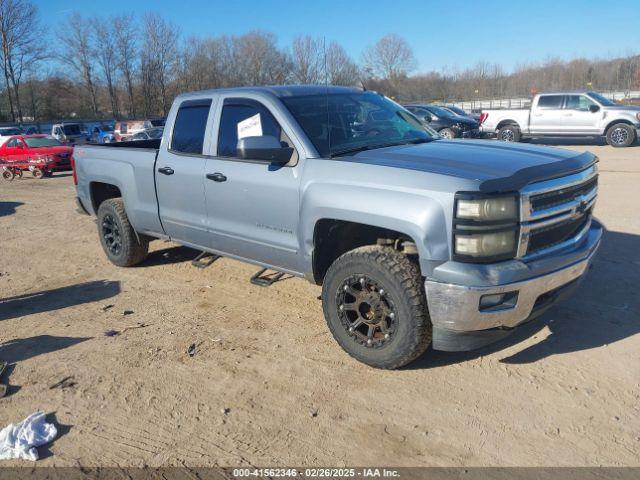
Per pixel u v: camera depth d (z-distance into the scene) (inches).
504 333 140.6
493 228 130.5
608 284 205.9
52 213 417.1
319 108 179.6
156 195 220.4
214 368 160.6
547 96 756.0
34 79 2383.1
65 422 137.5
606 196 364.8
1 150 707.4
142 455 124.5
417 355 147.3
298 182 164.1
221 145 192.4
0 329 195.0
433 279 136.1
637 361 153.2
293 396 144.9
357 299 153.3
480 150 162.6
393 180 142.3
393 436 127.6
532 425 129.0
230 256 201.0
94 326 193.3
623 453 118.6
